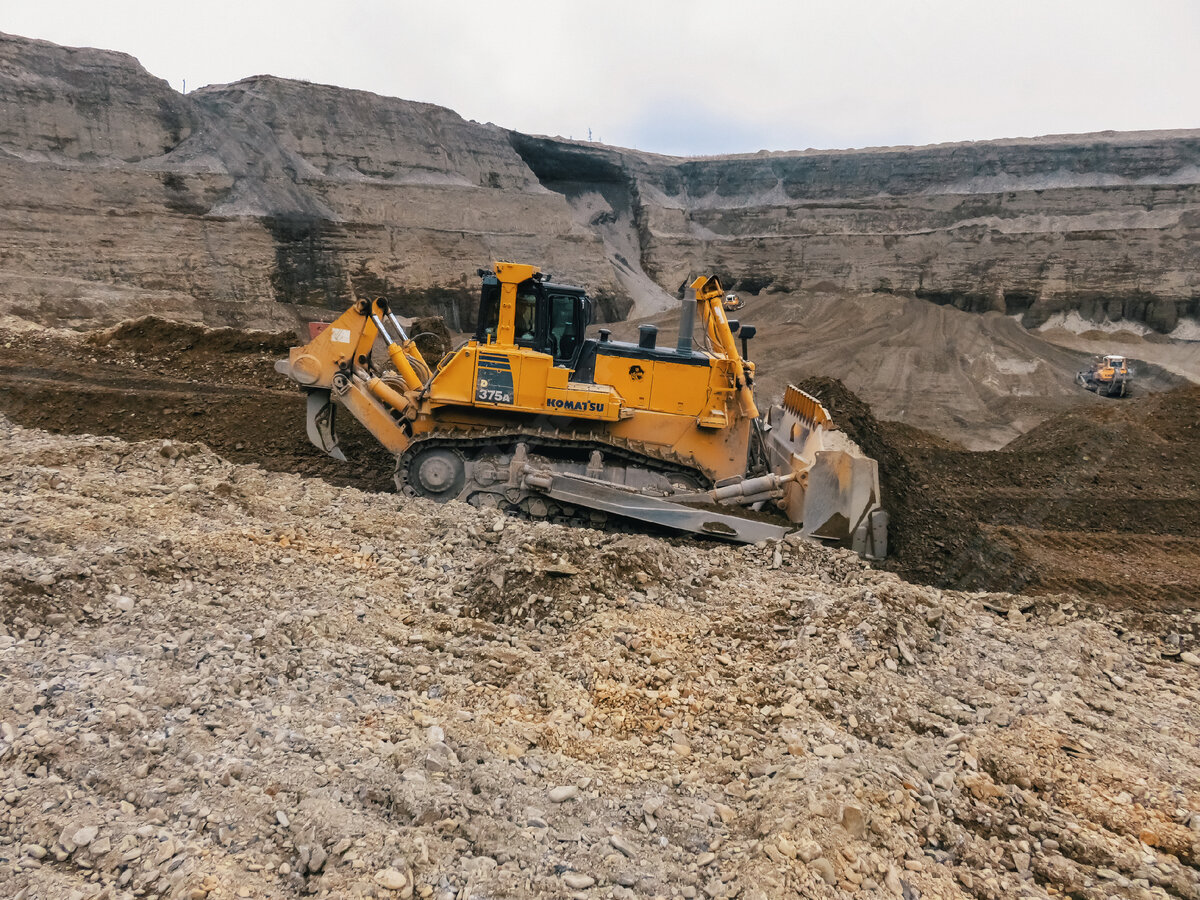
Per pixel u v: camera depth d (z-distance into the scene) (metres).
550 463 10.08
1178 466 15.72
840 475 9.51
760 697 5.94
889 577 8.26
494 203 54.47
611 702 5.73
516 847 4.07
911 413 36.72
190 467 9.65
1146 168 59.19
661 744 5.36
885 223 62.62
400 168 53.16
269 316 40.53
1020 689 6.45
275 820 4.01
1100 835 4.84
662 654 6.29
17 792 3.94
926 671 6.59
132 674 5.00
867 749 5.35
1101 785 5.30
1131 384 40.00
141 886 3.52
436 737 4.90
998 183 62.38
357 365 10.94
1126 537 12.44
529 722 5.36
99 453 9.51
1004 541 11.22
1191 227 50.81
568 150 69.88
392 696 5.37
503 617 6.80
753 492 9.98
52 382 14.55
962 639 7.19
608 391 10.25
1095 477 15.03
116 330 17.08
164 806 4.02
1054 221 55.34
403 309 47.56
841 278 58.47
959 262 54.88
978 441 33.41
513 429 10.35
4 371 14.93
